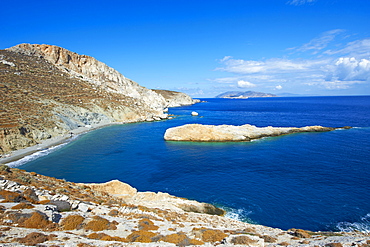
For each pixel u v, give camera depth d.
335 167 40.47
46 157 48.34
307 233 19.50
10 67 94.50
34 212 13.87
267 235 18.14
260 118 117.50
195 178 37.16
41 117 67.69
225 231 17.53
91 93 110.94
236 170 40.38
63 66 129.50
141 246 12.24
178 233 15.28
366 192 30.61
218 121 108.06
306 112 145.62
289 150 53.56
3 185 17.30
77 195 20.69
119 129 86.69
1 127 52.28
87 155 50.69
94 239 12.50
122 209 19.27
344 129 78.75
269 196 30.31
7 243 10.01
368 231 22.55
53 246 10.34
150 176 38.38
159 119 114.56
